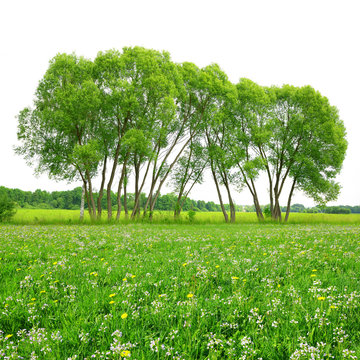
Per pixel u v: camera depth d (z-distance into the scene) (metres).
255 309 3.51
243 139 36.22
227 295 4.31
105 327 3.10
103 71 29.19
